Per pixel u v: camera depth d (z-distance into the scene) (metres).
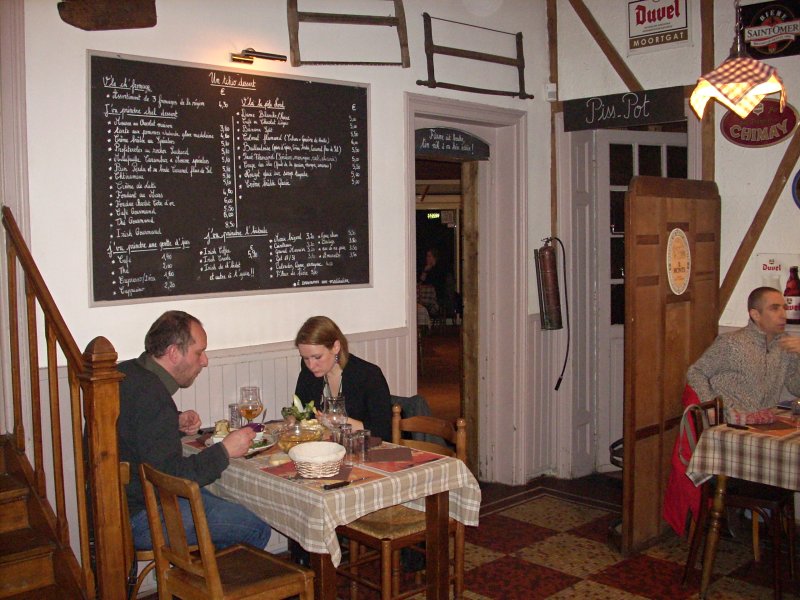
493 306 5.19
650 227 3.98
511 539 4.18
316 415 3.29
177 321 2.96
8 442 3.25
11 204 3.13
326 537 2.46
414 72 4.51
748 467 3.22
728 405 3.86
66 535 2.89
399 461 2.89
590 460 5.45
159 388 2.85
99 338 2.57
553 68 5.25
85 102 3.31
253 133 3.83
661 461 4.14
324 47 4.09
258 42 3.84
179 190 3.59
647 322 3.99
